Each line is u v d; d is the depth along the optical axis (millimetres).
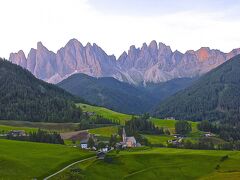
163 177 169250
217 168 181750
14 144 196250
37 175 149125
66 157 179750
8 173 145875
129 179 163875
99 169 170125
